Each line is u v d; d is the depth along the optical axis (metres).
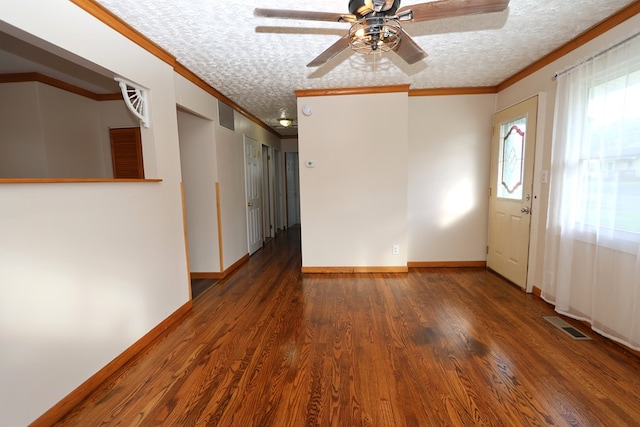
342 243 3.78
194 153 3.64
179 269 2.68
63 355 1.55
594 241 2.25
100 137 3.68
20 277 1.34
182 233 2.74
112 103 3.63
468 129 3.75
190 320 2.61
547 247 2.73
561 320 2.46
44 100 3.05
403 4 1.82
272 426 1.46
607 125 2.09
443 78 3.31
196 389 1.73
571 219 2.44
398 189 3.66
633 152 1.91
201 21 2.00
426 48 2.51
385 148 3.61
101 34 1.82
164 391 1.72
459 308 2.72
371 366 1.91
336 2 1.80
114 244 1.91
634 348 1.94
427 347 2.10
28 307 1.38
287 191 7.96
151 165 2.36
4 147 3.04
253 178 5.19
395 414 1.52
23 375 1.36
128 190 2.04
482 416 1.49
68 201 1.58
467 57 2.73
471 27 2.17
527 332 2.28
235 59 2.64
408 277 3.59
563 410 1.52
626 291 2.00
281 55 2.57
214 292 3.28
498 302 2.84
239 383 1.78
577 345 2.09
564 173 2.49
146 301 2.22
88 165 3.54
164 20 1.98
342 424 1.46
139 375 1.87
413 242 3.96
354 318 2.57
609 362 1.89
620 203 2.01
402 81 3.37
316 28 2.04
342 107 3.59
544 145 2.83
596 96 2.18
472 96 3.70
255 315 2.68
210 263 3.75
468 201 3.86
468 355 2.00
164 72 2.49
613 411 1.50
